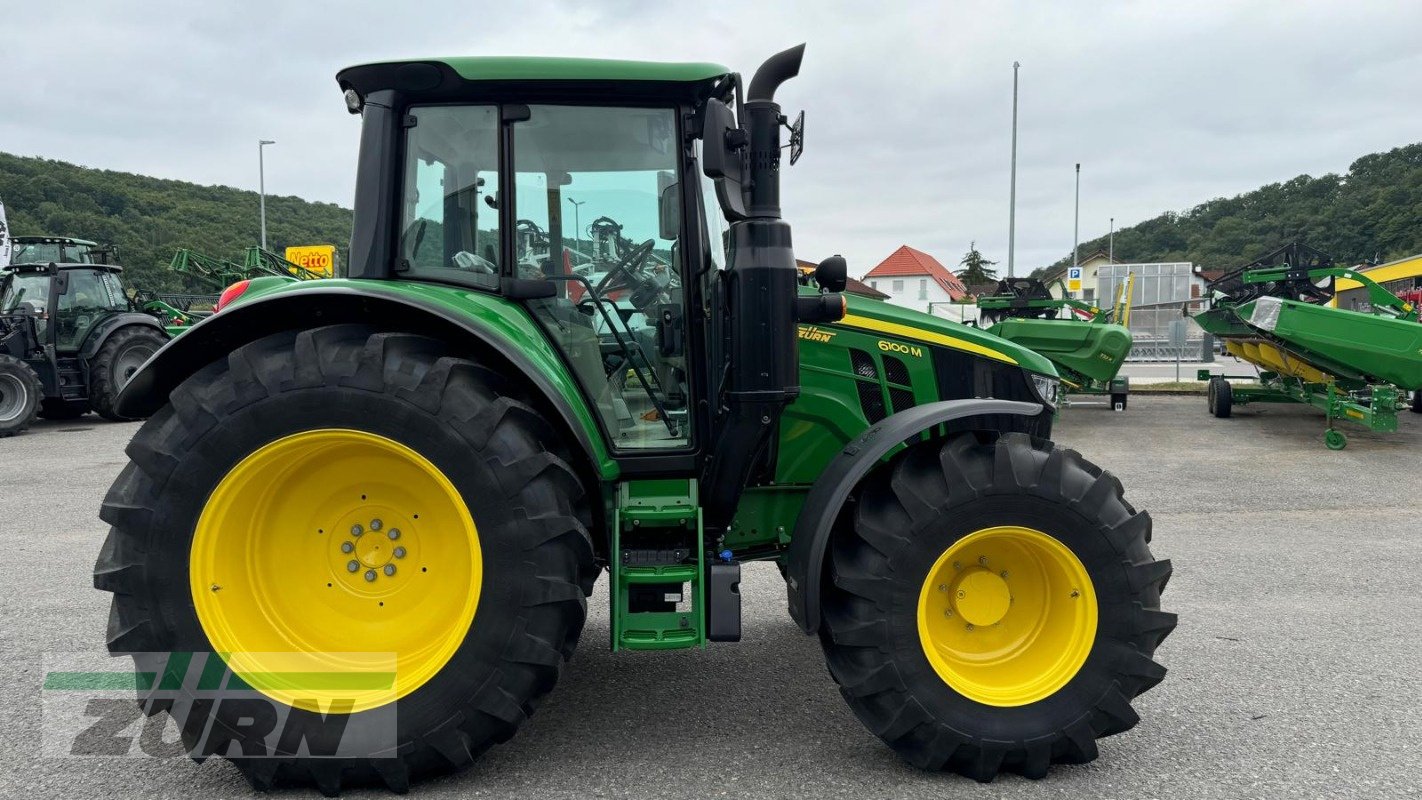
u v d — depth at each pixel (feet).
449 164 9.66
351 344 8.33
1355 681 11.26
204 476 8.20
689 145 9.66
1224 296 40.70
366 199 9.54
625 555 9.48
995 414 9.00
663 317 9.90
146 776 8.84
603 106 9.64
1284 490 24.57
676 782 8.66
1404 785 8.57
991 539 8.91
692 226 9.73
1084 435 35.68
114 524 8.22
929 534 8.60
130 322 40.83
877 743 9.58
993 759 8.59
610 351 9.94
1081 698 8.69
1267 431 36.68
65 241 45.62
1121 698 8.72
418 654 8.64
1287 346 34.47
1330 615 13.97
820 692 11.02
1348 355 31.83
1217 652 12.33
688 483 9.80
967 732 8.54
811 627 8.64
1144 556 8.83
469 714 8.24
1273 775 8.79
